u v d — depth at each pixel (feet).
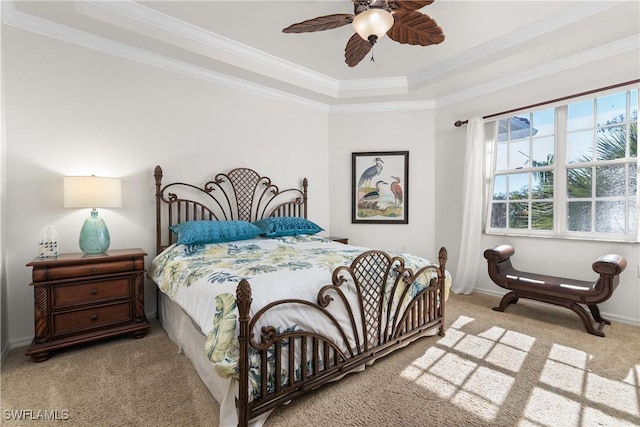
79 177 7.25
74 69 8.09
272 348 4.68
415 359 6.48
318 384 5.10
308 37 9.26
